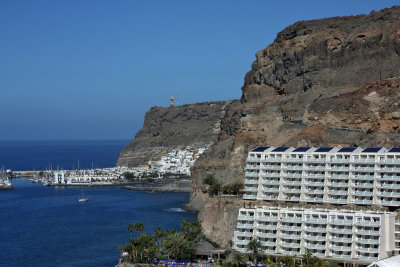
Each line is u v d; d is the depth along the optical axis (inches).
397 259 6131.9
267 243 7755.9
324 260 7273.6
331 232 7416.3
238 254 7539.4
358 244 7249.0
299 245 7583.7
